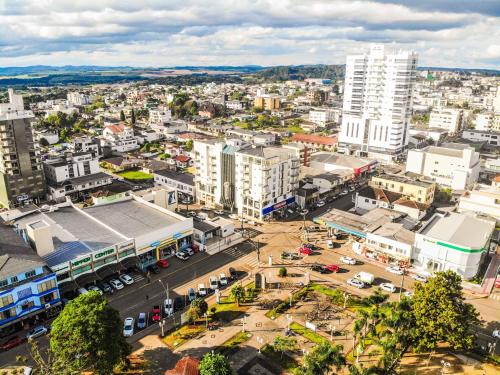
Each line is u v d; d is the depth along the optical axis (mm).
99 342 64562
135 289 97688
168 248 114188
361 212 147375
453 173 171000
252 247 120188
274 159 136125
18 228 108312
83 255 94062
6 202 153250
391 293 95812
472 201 136250
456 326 70500
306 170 184875
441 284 73875
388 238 110438
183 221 115562
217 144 145000
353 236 126188
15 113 147750
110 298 93688
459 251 100062
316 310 88688
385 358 68188
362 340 76562
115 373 70312
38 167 157625
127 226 112938
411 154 186625
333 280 101688
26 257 85438
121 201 133375
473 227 111312
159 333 81688
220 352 75688
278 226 135375
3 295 77438
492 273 105875
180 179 170125
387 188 154875
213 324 84062
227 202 147000
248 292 95562
